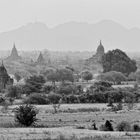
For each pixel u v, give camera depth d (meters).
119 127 96.19
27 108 102.56
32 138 70.19
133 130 94.75
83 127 99.06
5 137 71.38
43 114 136.88
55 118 125.44
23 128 89.00
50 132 77.88
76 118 126.12
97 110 152.62
